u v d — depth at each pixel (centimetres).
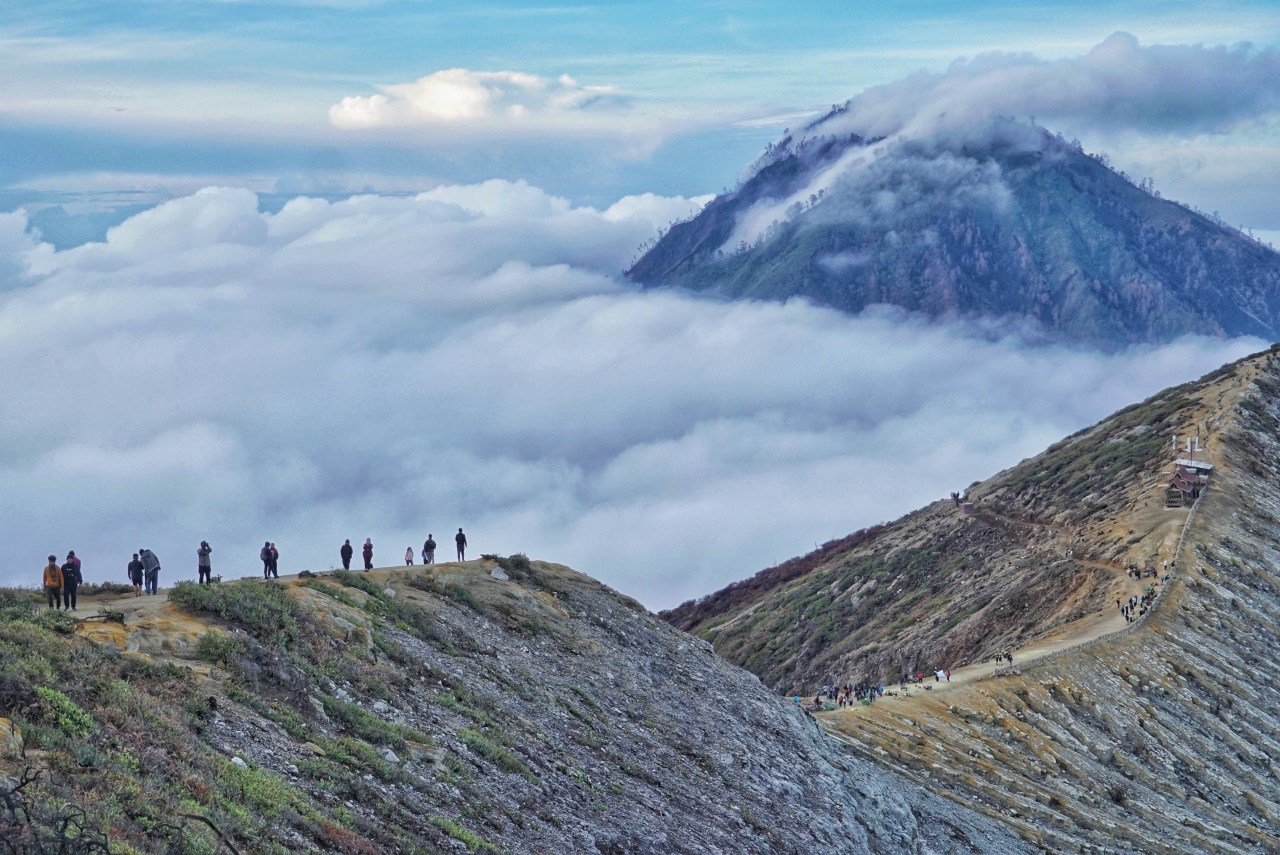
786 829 3312
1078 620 8962
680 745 3534
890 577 13362
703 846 2817
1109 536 10512
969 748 6241
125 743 1788
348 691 2567
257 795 1828
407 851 1953
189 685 2153
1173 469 11325
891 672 10500
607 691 3703
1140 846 5541
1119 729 7012
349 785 2070
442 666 3117
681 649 4603
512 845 2244
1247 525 10238
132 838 1515
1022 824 5256
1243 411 12825
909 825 4356
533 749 2853
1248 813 6619
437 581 3941
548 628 4003
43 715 1738
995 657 8156
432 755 2427
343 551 3912
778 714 4491
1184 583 9019
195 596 2581
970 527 13525
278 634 2598
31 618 2191
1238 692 7800
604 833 2562
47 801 1488
